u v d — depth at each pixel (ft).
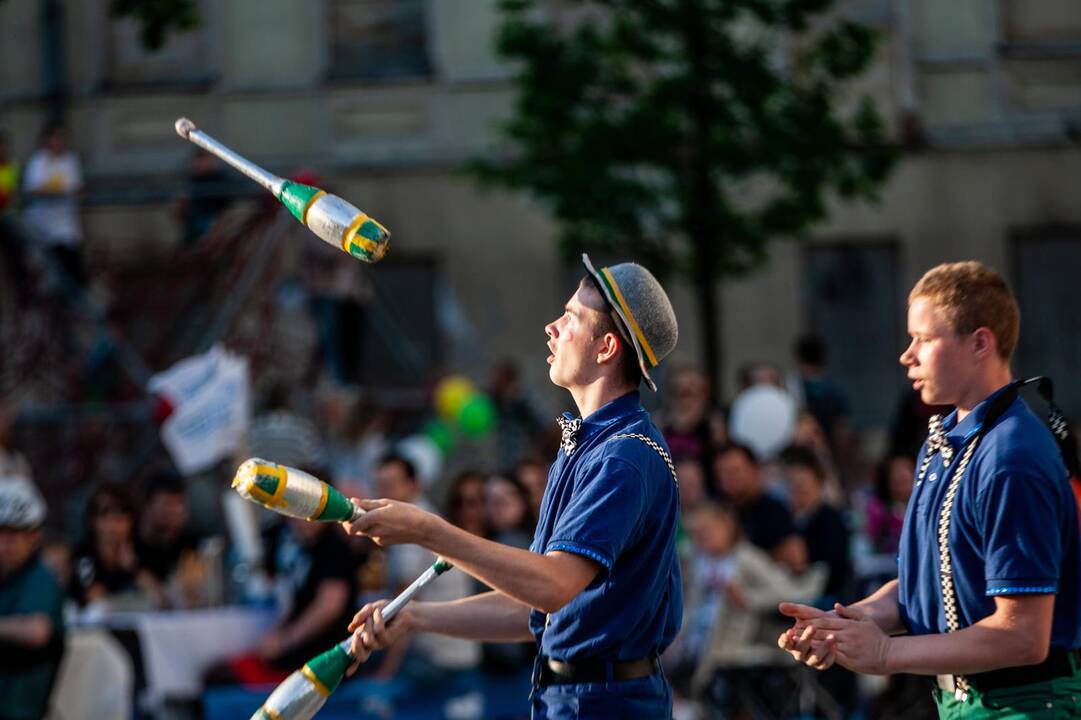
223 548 53.57
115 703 45.93
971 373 22.82
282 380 68.18
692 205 80.53
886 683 47.47
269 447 58.18
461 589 47.98
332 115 107.45
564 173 79.10
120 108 107.04
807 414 65.46
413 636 46.85
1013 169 107.45
